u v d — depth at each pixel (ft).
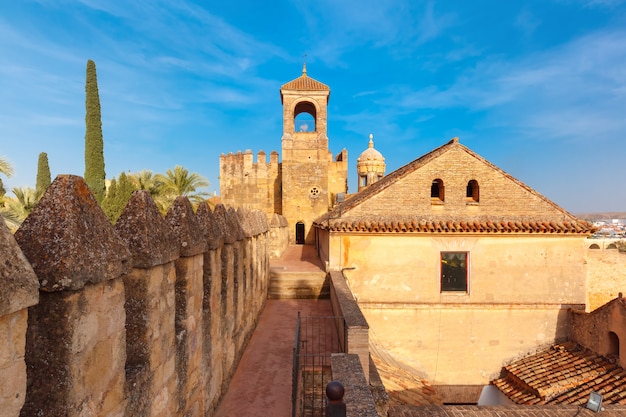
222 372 24.73
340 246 49.70
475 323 49.01
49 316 9.43
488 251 49.60
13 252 8.11
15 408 8.09
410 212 51.24
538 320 49.16
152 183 96.58
